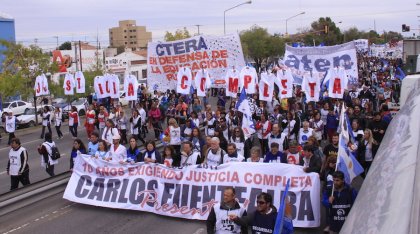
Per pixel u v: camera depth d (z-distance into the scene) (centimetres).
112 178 1090
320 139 1596
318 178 912
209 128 1662
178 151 1509
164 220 997
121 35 15662
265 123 1556
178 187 1015
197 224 966
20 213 1056
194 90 2280
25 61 3231
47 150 1286
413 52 3766
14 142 1192
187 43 1867
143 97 2775
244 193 946
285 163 996
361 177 1266
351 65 2070
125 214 1042
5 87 3042
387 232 240
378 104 2312
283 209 594
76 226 971
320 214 923
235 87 1730
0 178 1556
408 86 1483
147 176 1057
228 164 979
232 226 671
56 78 4878
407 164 343
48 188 1041
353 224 306
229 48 1834
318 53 2112
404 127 515
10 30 4447
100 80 2091
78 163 1129
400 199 275
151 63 1931
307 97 1806
